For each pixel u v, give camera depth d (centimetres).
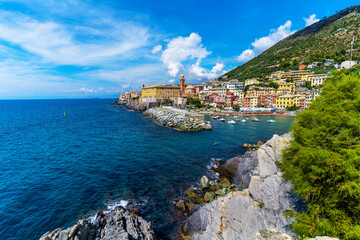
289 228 1230
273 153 1669
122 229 1590
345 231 899
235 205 1577
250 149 4359
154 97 15712
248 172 2602
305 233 1036
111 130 6825
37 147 4550
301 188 1109
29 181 2731
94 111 15150
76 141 5159
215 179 2830
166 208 2142
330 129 1142
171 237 1756
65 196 2331
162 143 4925
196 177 2909
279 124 7956
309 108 1390
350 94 1184
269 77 17775
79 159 3678
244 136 5747
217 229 1593
